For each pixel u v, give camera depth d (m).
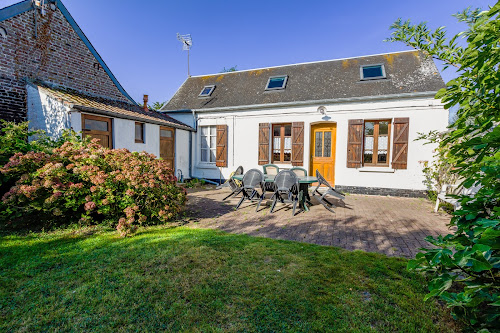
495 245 1.14
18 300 2.14
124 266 2.76
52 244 3.38
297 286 2.38
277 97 9.43
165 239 3.62
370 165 8.27
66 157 4.44
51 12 7.16
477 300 1.24
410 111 7.57
